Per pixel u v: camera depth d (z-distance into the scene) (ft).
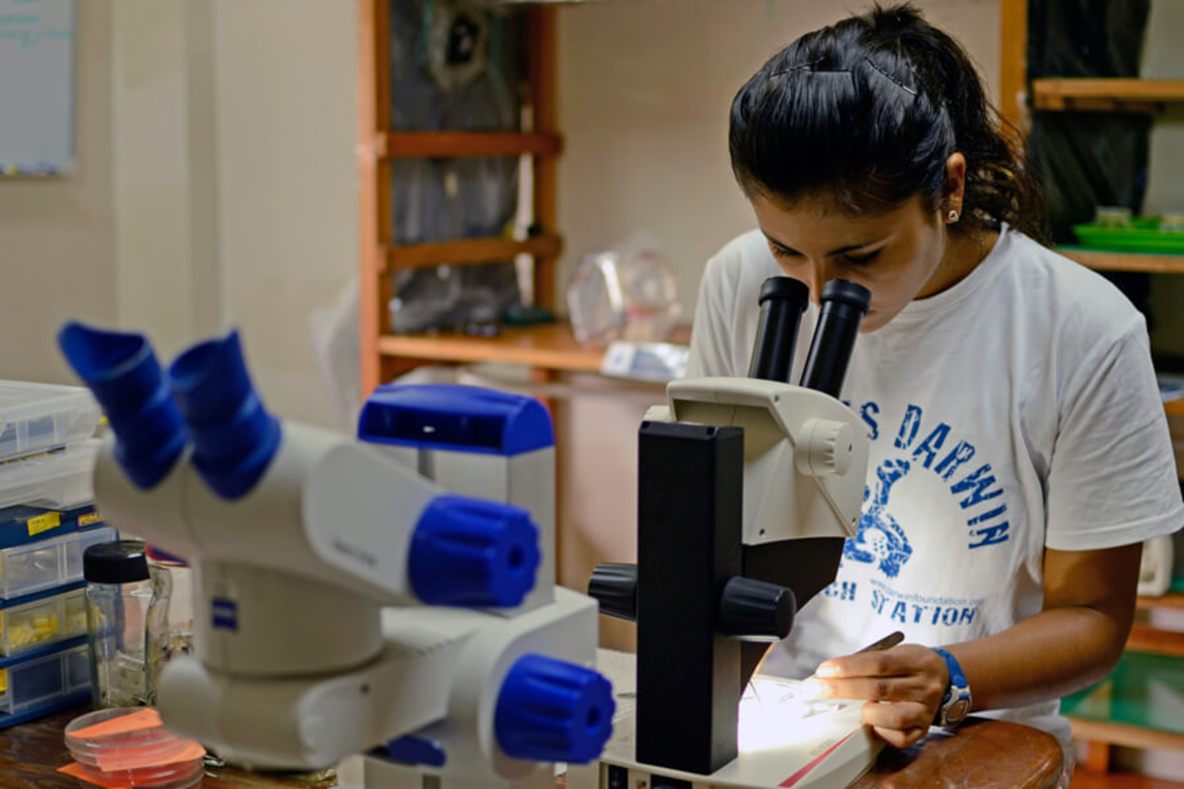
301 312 12.12
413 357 10.42
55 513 4.53
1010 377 4.87
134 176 12.39
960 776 3.83
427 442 3.05
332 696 2.60
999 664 4.42
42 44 11.47
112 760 3.85
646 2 10.58
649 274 10.14
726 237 10.52
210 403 2.35
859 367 5.15
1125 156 9.07
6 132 11.32
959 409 4.96
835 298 4.07
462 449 2.99
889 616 5.19
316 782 3.90
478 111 10.73
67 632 4.58
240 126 12.16
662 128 10.71
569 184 11.25
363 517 2.52
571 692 2.78
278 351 12.31
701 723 3.53
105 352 2.49
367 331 10.14
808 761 3.63
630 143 10.88
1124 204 9.16
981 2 9.18
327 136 11.74
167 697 2.72
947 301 4.91
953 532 5.01
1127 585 4.83
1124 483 4.70
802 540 3.94
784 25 10.00
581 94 11.07
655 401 10.26
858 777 3.79
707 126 10.48
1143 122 9.14
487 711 2.81
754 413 3.81
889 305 4.40
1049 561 4.94
